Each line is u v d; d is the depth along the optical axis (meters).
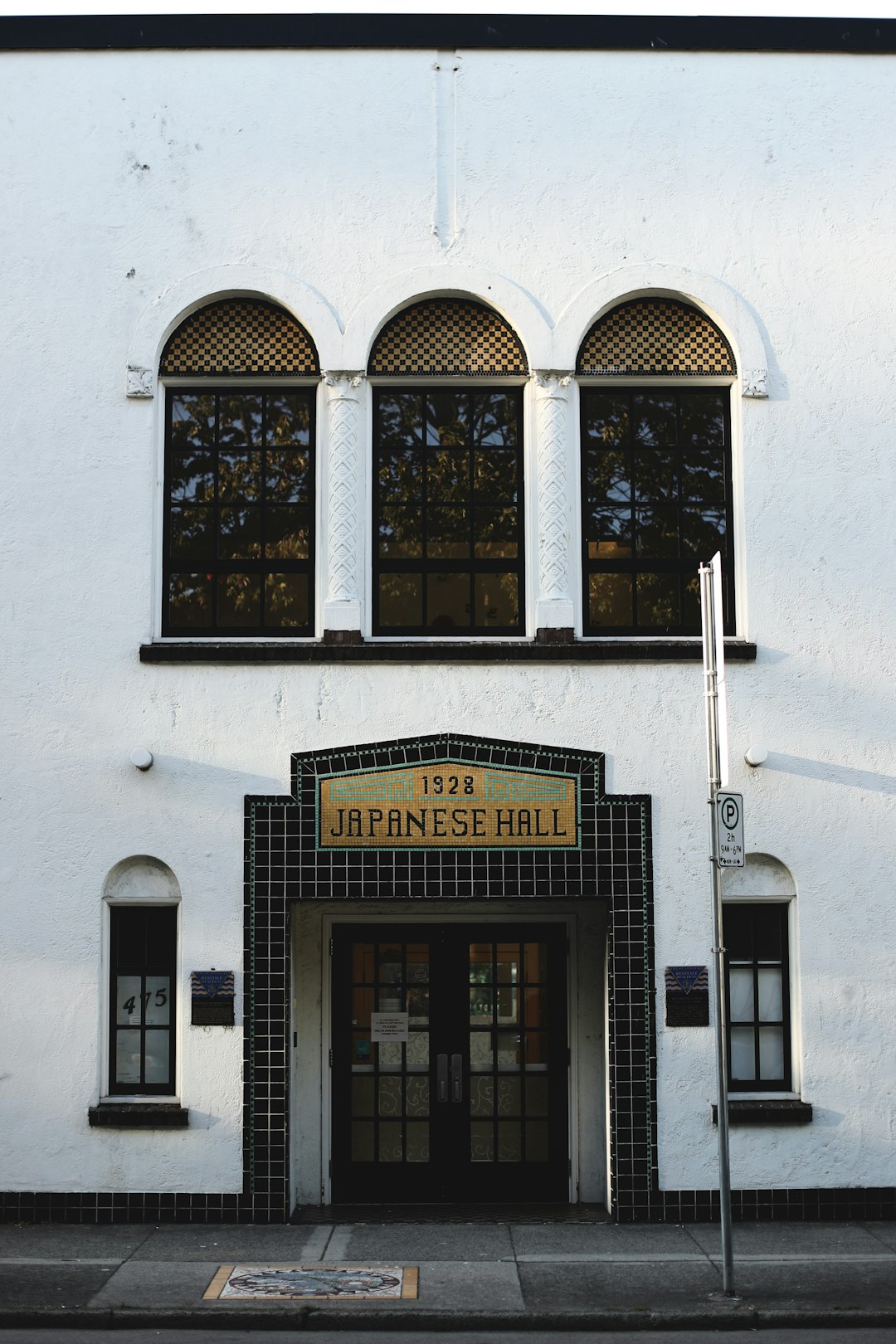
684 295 11.83
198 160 11.84
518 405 12.02
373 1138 11.94
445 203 11.84
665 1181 11.06
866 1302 9.12
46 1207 10.96
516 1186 11.91
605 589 11.89
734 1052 11.38
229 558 11.85
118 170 11.84
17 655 11.44
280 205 11.81
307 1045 11.93
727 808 9.52
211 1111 11.04
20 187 11.81
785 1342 8.58
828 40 12.02
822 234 11.90
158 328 11.70
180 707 11.38
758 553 11.65
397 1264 9.91
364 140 11.88
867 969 11.30
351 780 11.33
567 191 11.87
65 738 11.37
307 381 11.91
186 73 11.92
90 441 11.63
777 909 11.52
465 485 11.96
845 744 11.48
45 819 11.30
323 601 11.70
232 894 11.23
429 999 12.05
